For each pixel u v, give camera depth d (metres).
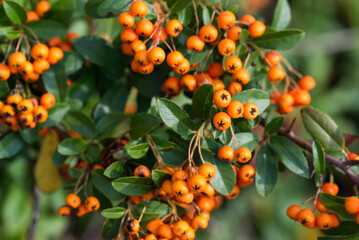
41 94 0.47
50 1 0.47
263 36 0.45
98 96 0.51
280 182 0.86
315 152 0.44
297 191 0.85
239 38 0.44
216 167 0.43
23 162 0.60
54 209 0.65
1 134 0.47
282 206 0.84
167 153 0.44
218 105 0.42
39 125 0.46
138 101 0.49
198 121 0.43
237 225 0.81
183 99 0.63
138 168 0.43
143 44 0.43
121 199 0.44
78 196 0.46
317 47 0.86
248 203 0.83
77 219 0.76
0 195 0.61
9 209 0.61
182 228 0.42
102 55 0.48
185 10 0.45
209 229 0.75
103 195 0.46
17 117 0.45
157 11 0.44
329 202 0.43
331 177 0.45
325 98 0.88
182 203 0.43
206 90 0.42
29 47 0.46
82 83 0.49
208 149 0.43
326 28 0.86
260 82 0.47
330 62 0.88
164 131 0.45
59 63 0.47
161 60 0.43
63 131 0.50
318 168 0.44
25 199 0.62
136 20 0.44
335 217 0.44
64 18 0.48
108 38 0.53
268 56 0.45
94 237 0.78
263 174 0.45
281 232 0.83
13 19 0.46
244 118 0.44
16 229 0.62
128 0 0.45
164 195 0.44
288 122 0.80
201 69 0.45
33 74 0.45
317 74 0.86
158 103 0.43
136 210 0.44
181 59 0.43
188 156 0.43
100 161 0.46
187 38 0.44
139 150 0.44
